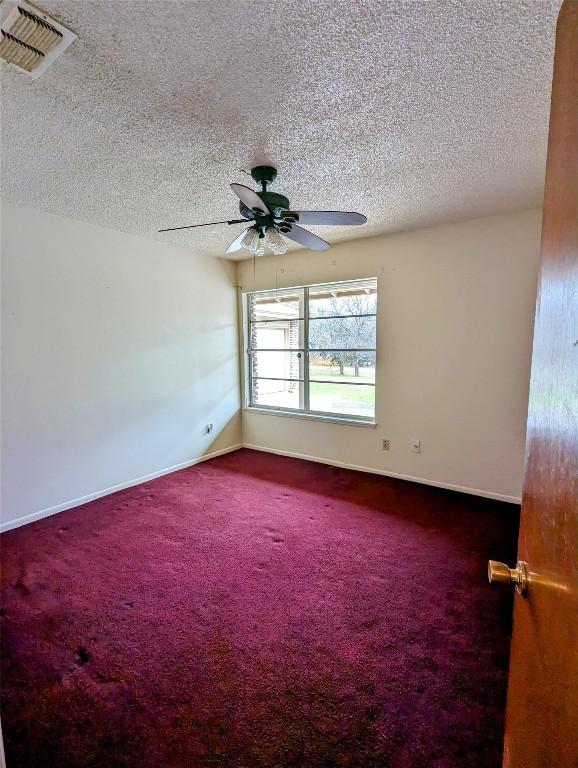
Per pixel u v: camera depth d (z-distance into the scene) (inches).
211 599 81.6
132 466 146.3
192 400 168.9
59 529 112.3
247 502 130.0
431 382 140.1
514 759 31.6
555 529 23.4
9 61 54.0
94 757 50.8
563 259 24.2
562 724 20.8
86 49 52.4
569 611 20.3
